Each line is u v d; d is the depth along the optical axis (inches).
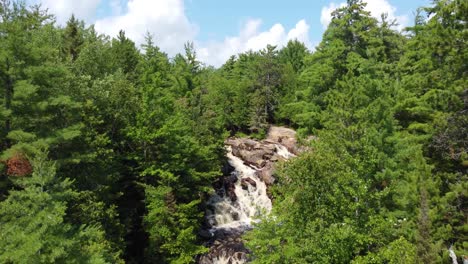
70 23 2063.2
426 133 1055.6
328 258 696.4
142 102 1298.0
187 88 2303.2
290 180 795.4
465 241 770.8
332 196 742.5
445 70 959.0
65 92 1030.4
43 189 671.8
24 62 889.5
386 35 2068.2
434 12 1169.4
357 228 737.6
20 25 1003.3
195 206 1220.5
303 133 1712.6
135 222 1249.4
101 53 1779.0
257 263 751.7
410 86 1243.8
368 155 831.1
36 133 898.1
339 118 992.9
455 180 860.6
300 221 753.0
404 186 878.4
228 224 1480.1
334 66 1776.6
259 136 2297.0
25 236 549.0
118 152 1230.9
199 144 1395.2
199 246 1137.4
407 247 682.2
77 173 998.4
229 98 2513.5
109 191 1107.9
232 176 1665.8
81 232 674.8
